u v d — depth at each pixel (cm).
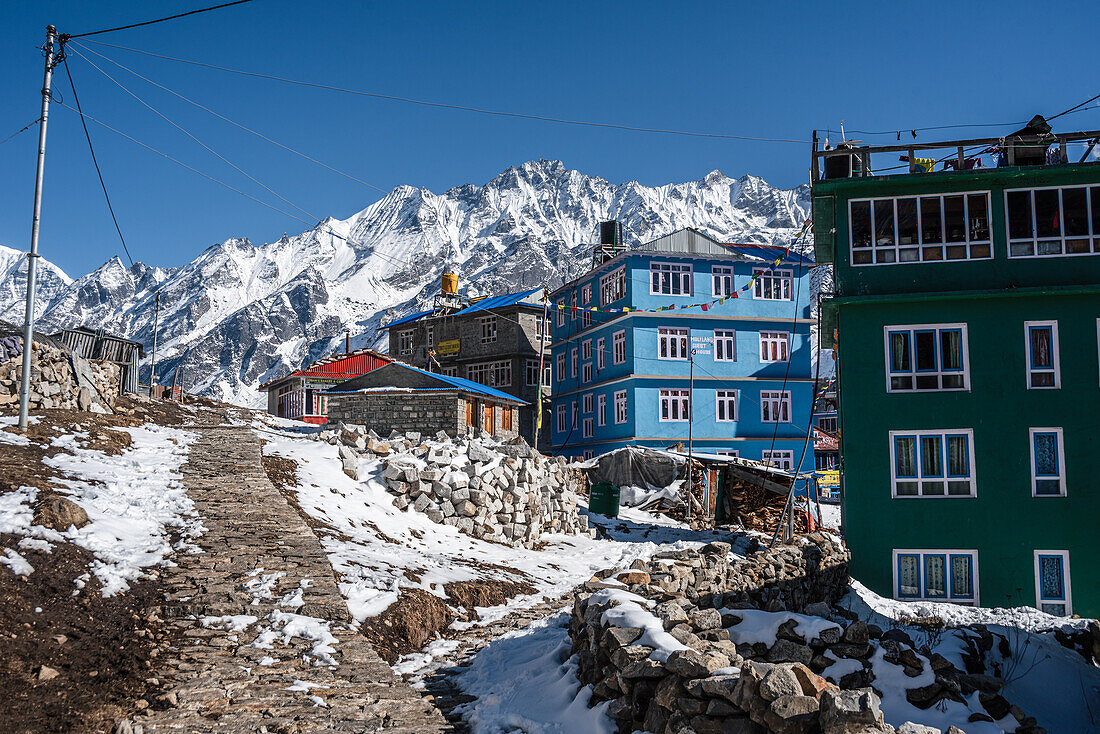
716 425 5481
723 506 4491
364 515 2333
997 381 2402
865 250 2525
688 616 1085
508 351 6994
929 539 2373
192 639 1204
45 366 2634
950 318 2452
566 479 3600
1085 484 2322
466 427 4300
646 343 5450
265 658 1158
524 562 2505
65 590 1273
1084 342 2378
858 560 2403
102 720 911
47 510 1509
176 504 1845
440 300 7844
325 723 941
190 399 5441
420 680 1238
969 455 2388
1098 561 2286
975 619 2058
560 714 1021
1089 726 1277
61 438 2203
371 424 4231
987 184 2489
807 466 5581
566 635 1395
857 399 2466
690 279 5603
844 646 1058
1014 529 2336
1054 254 2445
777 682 777
